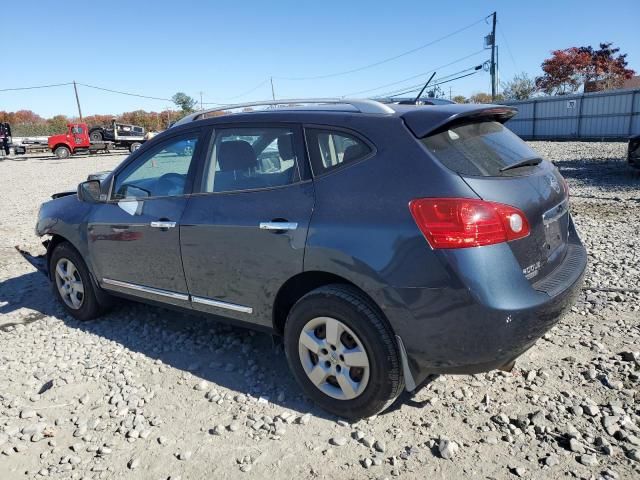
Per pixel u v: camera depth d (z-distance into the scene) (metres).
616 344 3.96
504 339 2.71
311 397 3.30
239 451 2.98
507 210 2.77
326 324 3.12
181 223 3.78
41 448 3.11
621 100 31.00
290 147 3.35
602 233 7.52
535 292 2.81
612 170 14.79
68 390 3.73
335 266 3.00
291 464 2.85
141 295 4.31
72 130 38.84
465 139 3.06
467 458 2.81
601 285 5.20
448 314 2.72
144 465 2.91
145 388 3.70
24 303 5.60
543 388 3.41
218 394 3.56
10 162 35.47
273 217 3.28
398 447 2.93
